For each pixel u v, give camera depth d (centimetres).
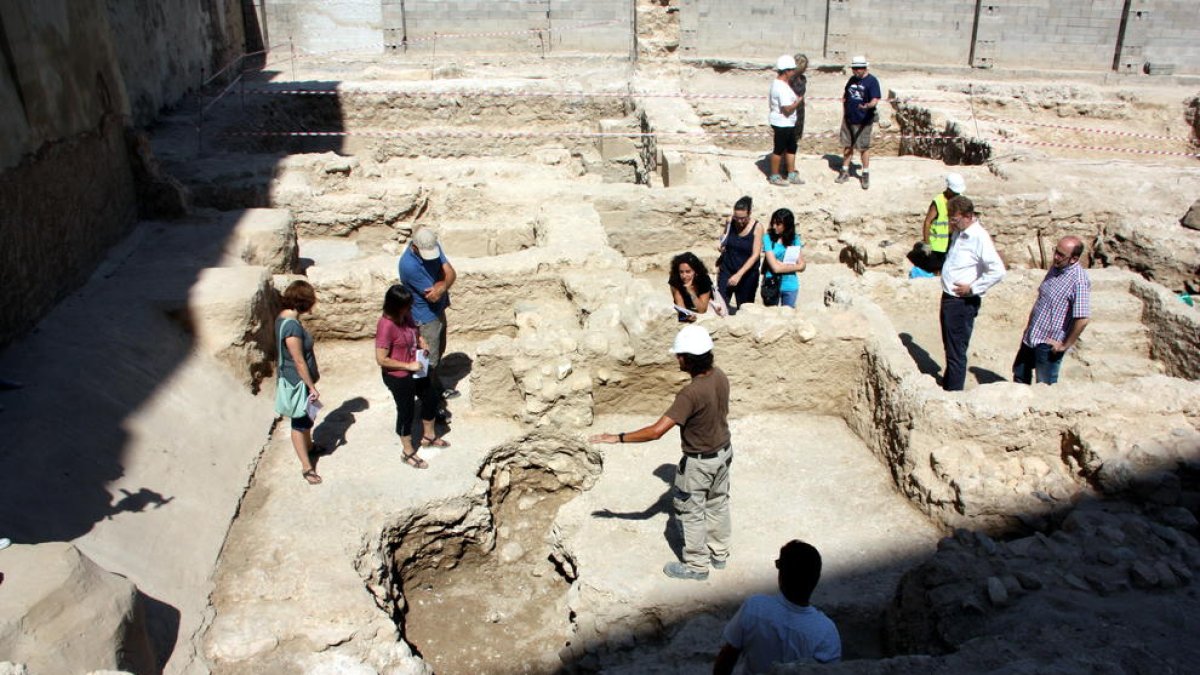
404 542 680
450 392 820
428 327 743
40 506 555
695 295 827
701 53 2169
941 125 1573
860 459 738
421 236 726
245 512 662
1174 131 1730
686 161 1388
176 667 513
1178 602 496
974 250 770
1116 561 532
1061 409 661
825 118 1767
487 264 918
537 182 1294
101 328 750
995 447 667
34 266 750
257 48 2262
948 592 518
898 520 659
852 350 770
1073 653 439
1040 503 626
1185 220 1146
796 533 645
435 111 1766
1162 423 654
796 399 793
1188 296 985
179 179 1180
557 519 671
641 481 703
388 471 710
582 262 930
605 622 580
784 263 905
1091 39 2066
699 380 551
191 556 592
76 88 883
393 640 567
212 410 745
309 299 670
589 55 2236
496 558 720
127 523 582
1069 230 1211
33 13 793
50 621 436
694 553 588
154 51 1536
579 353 752
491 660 627
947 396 673
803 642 427
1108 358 917
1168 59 2038
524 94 1761
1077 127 1720
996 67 2102
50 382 661
